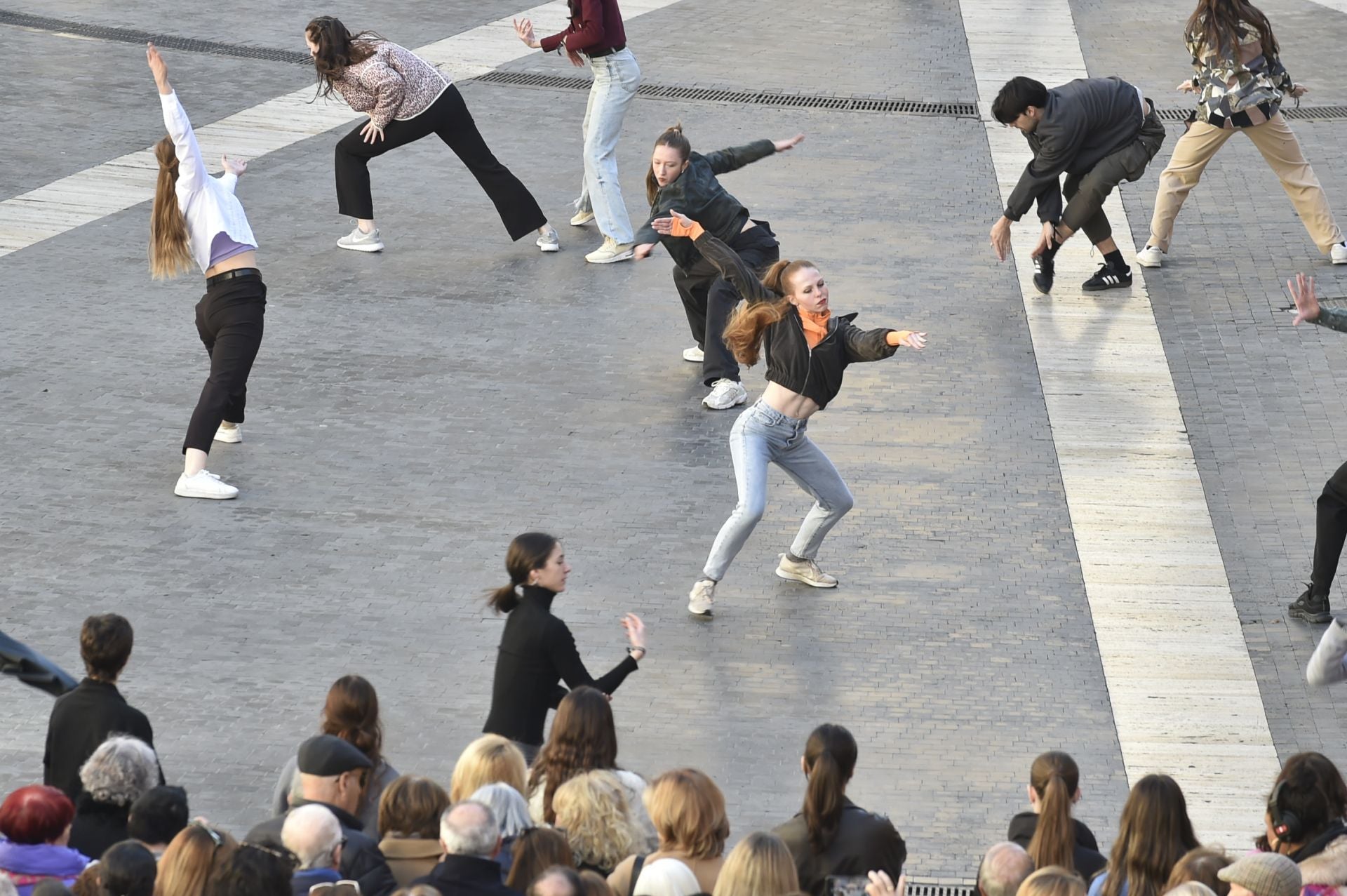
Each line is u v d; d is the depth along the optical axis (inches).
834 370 1278.3
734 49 2699.3
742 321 1280.8
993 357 1733.5
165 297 1831.9
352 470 1502.2
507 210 1964.8
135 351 1708.9
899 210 2101.4
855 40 2755.9
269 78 2527.1
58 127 2288.4
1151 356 1739.7
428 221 2068.2
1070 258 1979.6
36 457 1498.5
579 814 818.8
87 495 1443.2
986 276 1925.4
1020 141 2340.1
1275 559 1400.1
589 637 1272.1
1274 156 1913.1
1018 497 1481.3
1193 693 1225.4
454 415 1605.6
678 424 1606.8
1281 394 1660.9
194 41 2672.2
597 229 2069.4
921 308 1839.3
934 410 1628.9
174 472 1489.9
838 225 2052.2
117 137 2268.7
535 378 1685.5
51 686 1026.1
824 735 855.7
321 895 713.6
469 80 2534.5
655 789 795.4
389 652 1248.8
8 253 1908.2
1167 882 782.5
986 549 1405.0
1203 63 1872.5
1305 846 830.5
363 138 1924.2
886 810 1091.9
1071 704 1211.2
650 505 1465.3
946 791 1115.3
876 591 1347.2
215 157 2213.3
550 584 1041.5
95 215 2022.6
